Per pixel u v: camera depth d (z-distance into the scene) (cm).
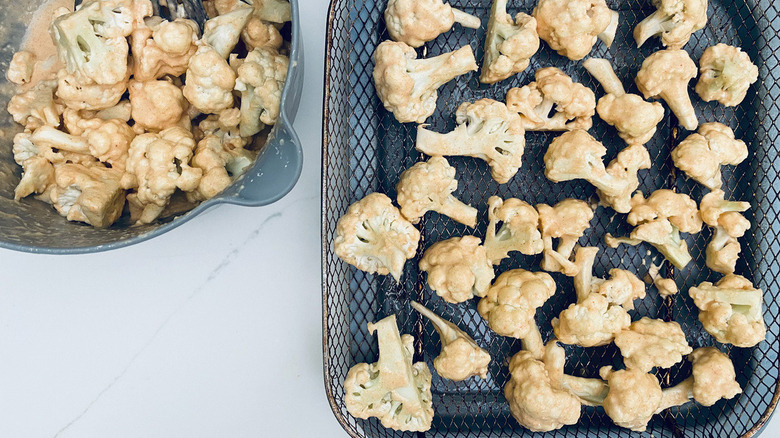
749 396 57
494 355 57
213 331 57
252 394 57
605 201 56
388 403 53
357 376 52
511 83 56
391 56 52
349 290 56
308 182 57
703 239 58
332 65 54
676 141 57
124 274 57
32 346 56
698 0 53
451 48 56
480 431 56
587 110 54
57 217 52
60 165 51
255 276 57
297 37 46
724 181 57
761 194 57
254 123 52
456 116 55
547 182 57
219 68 50
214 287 57
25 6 53
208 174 50
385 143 56
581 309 54
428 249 54
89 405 56
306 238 57
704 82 56
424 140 54
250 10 51
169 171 50
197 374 57
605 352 57
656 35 56
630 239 56
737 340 54
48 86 52
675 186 57
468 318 56
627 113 54
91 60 49
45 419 56
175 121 52
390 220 52
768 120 57
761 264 57
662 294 57
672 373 57
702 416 57
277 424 57
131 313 57
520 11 56
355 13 56
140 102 51
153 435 57
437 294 54
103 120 52
